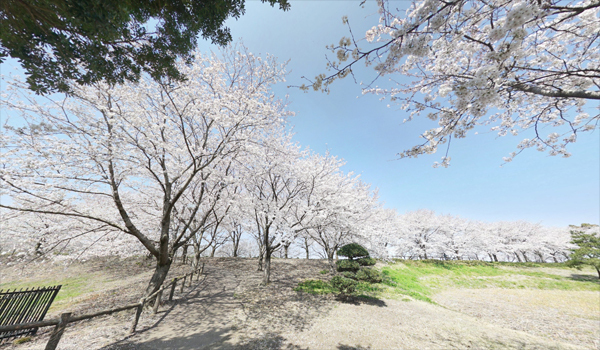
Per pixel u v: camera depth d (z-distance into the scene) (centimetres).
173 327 569
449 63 389
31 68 264
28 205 609
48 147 561
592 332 872
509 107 389
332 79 262
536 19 204
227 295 925
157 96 696
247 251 3108
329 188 1188
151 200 962
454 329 746
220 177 820
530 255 3969
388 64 261
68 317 367
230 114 745
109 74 314
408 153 345
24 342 454
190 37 355
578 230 2467
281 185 1431
